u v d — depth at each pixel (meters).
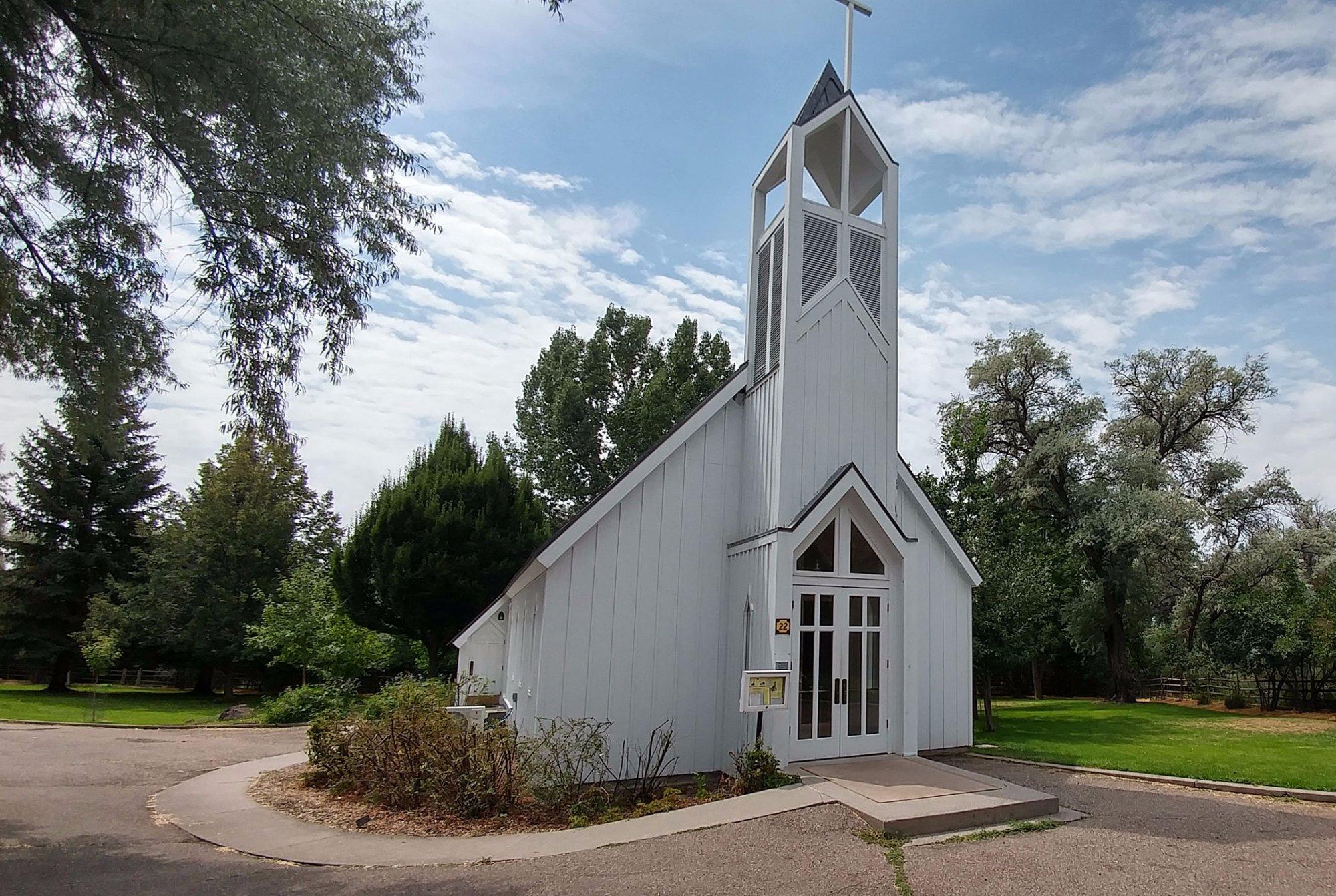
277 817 9.72
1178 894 6.39
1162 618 36.91
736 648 12.43
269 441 9.51
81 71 8.03
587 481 39.06
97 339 8.65
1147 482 31.27
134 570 38.03
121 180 8.43
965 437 25.95
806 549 12.10
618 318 41.69
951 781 9.98
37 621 36.16
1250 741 16.05
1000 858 7.30
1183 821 8.72
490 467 28.94
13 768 13.47
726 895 6.33
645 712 12.13
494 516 28.17
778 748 10.92
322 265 8.81
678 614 12.61
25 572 35.75
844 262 13.34
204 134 8.25
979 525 21.30
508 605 17.97
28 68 7.75
